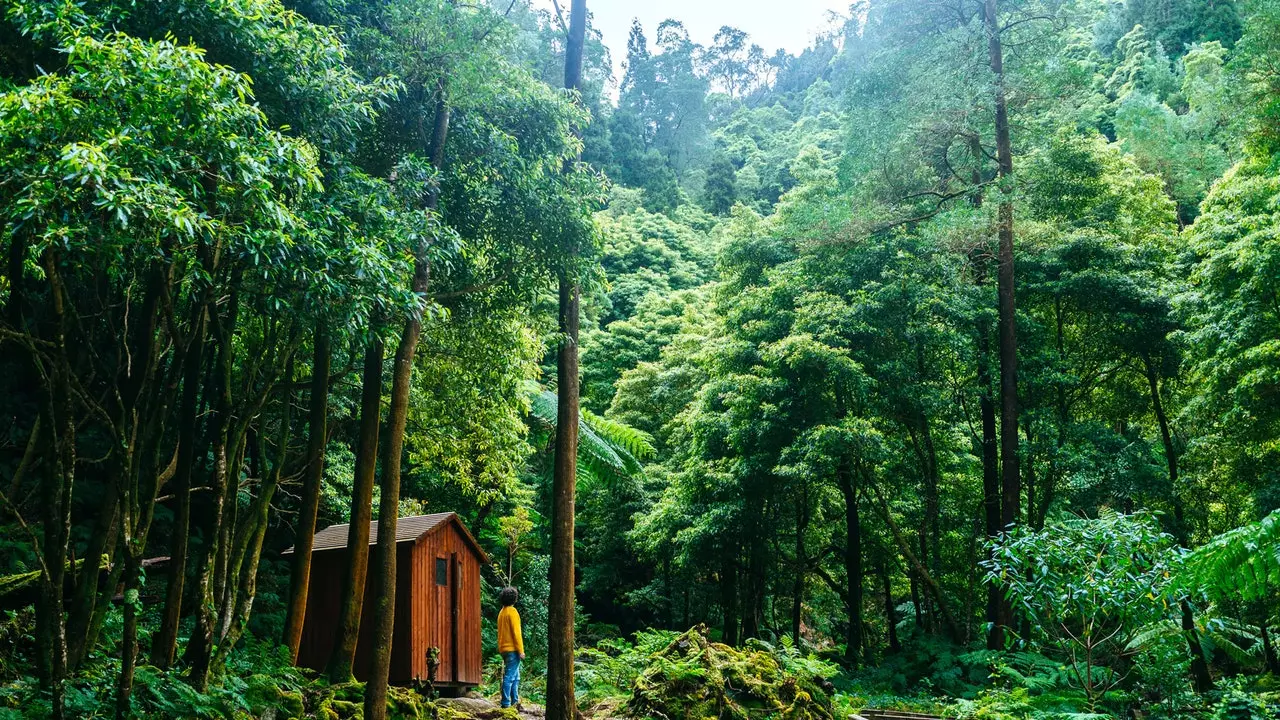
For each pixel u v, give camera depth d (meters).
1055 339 21.30
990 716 10.82
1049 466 19.72
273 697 8.17
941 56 18.75
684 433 26.78
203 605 7.68
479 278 11.62
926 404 19.00
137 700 6.88
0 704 6.41
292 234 6.82
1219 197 19.14
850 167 20.06
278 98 7.88
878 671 18.88
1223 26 46.59
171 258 6.71
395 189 9.45
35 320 8.49
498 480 21.30
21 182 5.73
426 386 14.49
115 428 7.02
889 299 18.95
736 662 10.66
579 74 11.55
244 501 15.13
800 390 19.52
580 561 31.52
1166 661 11.25
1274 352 15.31
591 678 12.80
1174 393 21.73
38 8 6.37
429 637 11.30
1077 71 19.05
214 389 13.38
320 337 9.46
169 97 5.98
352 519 9.82
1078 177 20.30
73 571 7.93
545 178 10.65
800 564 23.30
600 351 38.72
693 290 40.12
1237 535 7.59
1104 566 9.27
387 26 10.06
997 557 10.05
